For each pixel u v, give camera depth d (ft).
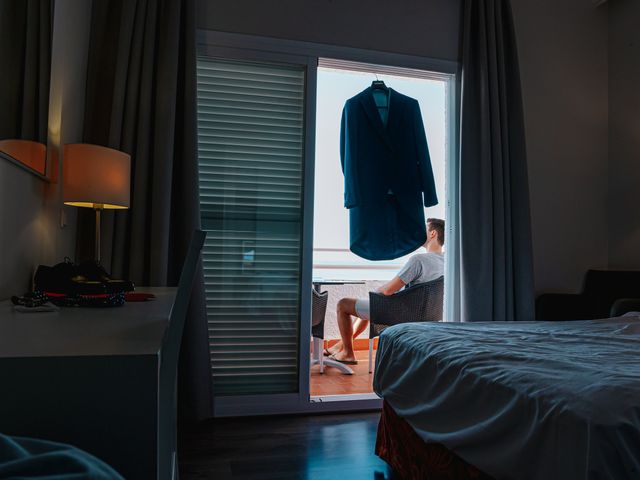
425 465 4.93
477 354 4.38
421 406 4.78
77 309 3.81
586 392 3.05
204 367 7.68
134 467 2.05
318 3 8.73
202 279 7.73
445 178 9.71
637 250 9.66
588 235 10.16
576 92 10.24
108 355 2.05
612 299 9.09
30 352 2.08
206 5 8.27
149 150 7.68
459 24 9.45
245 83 8.61
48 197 5.90
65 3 6.20
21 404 2.00
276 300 8.67
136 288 6.24
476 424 3.82
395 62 9.07
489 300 8.82
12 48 4.41
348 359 13.19
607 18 10.54
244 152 8.61
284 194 8.74
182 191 7.77
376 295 11.16
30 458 1.54
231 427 7.79
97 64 7.73
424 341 5.30
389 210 10.23
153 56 7.72
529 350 4.44
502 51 9.25
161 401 2.78
